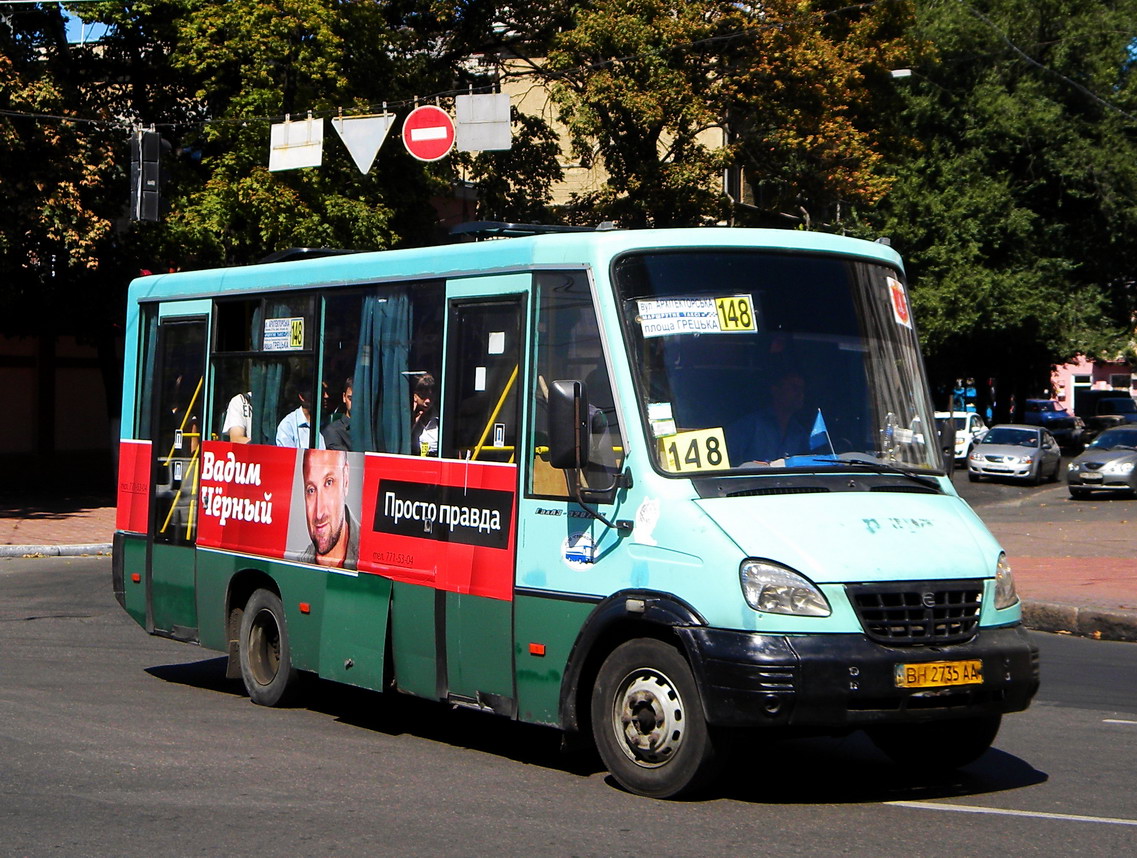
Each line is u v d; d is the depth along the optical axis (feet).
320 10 78.23
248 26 77.30
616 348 21.98
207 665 35.06
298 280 29.22
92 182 74.08
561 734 26.03
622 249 22.53
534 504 23.16
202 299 32.09
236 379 30.89
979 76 146.61
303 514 28.55
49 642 37.58
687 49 93.66
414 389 25.98
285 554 28.99
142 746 25.04
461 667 24.47
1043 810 20.95
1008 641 21.09
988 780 23.20
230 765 23.62
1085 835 19.38
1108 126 147.43
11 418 121.60
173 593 32.55
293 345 29.22
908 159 142.51
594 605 21.95
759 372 22.62
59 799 21.04
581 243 22.86
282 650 29.04
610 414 22.03
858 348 23.68
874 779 23.21
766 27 93.91
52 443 125.08
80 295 81.56
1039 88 147.02
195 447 31.99
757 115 97.40
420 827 19.58
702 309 22.59
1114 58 146.10
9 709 28.09
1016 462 119.96
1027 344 150.71
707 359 22.36
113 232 77.20
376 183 80.59
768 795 21.85
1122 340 150.92
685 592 20.63
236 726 27.32
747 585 20.01
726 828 19.58
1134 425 115.03
